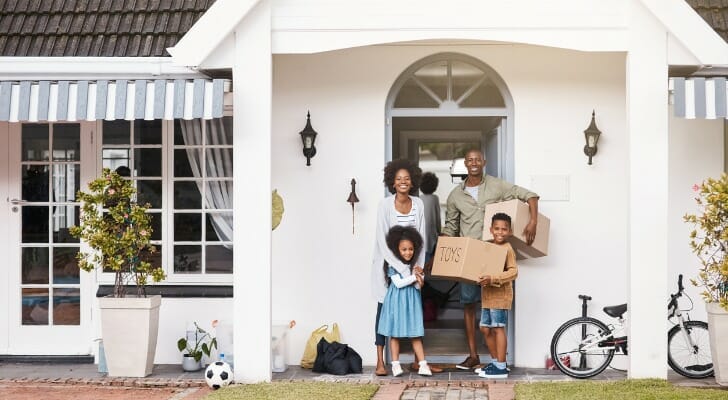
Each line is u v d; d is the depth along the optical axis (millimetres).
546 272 9891
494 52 9922
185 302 10047
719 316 8508
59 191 10414
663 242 8672
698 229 9766
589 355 9516
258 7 8836
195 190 10281
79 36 9898
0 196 10406
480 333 10914
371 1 8805
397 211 9289
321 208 10031
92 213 9109
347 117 10031
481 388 8766
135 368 9188
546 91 9906
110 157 10336
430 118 11109
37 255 10383
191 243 10219
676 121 9805
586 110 9875
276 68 10070
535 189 9898
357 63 10016
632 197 8688
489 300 9125
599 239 9867
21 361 10258
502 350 9172
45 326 10320
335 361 9406
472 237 9531
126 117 8578
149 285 10117
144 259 9930
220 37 8672
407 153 11625
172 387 8906
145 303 9156
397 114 10055
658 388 8250
